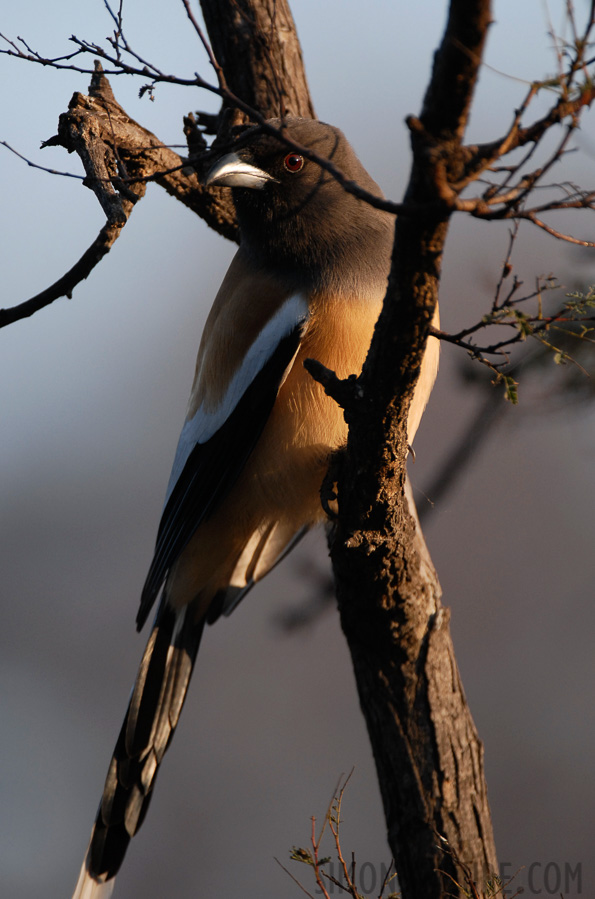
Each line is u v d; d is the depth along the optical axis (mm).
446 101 4277
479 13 4055
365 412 6129
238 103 4934
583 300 5316
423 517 8898
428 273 5117
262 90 9695
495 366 5449
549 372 7961
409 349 5594
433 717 7320
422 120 4387
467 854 7105
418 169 4434
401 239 4961
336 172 4484
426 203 4477
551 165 4449
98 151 8383
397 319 5414
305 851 6562
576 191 4648
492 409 8508
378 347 5691
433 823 7137
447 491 8805
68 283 6895
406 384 5883
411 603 7305
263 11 9805
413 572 7230
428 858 7078
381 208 4410
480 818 7266
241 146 8266
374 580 7152
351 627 7520
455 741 7332
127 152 8797
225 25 9859
